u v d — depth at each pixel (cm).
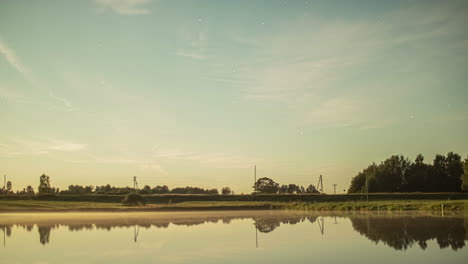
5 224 4088
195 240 2552
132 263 1798
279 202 8731
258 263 1745
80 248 2270
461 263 1672
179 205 7931
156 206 7619
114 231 3212
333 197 9125
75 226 3747
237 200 9581
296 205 7494
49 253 2114
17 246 2394
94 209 6956
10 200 9306
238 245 2278
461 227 2923
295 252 1998
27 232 3219
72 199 9794
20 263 1855
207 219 4566
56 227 3662
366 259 1783
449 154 10975
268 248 2141
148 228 3459
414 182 10875
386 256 1841
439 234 2556
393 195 8819
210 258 1883
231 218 4700
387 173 11131
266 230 3116
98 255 2025
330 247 2127
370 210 6034
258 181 14862
